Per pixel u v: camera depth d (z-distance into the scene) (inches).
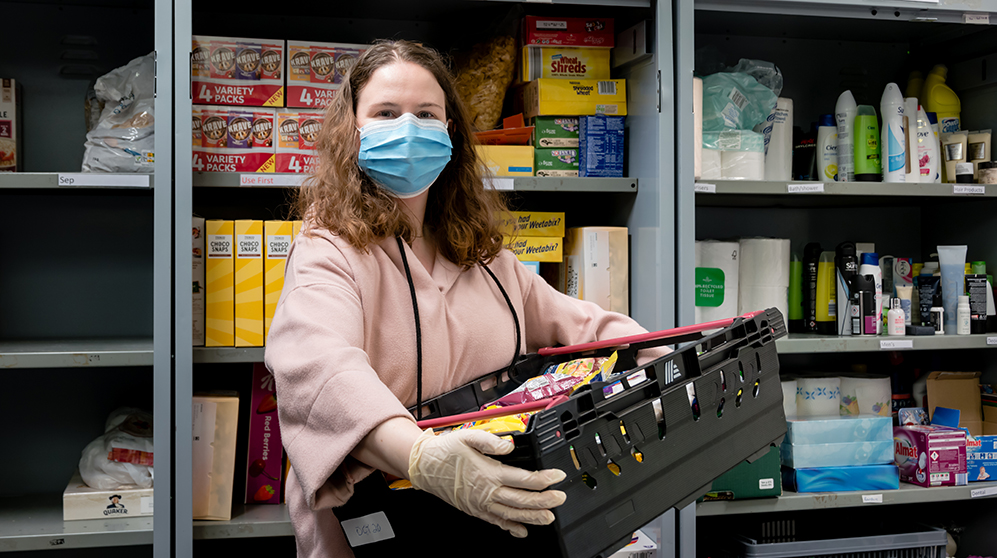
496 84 73.8
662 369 31.4
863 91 93.9
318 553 38.4
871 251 89.1
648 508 29.5
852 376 85.0
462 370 42.8
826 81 94.4
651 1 69.5
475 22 82.9
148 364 62.1
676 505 31.0
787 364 94.0
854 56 95.0
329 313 33.7
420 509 31.1
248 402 79.4
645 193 72.4
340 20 81.3
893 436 81.0
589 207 87.7
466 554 29.9
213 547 79.0
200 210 78.4
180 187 59.9
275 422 69.8
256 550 80.3
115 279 78.7
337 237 38.9
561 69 73.7
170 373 59.7
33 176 59.5
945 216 95.0
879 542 75.0
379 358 38.7
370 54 44.5
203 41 65.0
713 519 87.7
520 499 24.1
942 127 88.7
